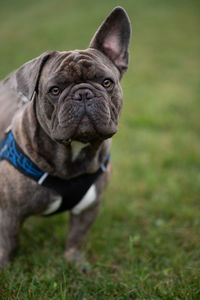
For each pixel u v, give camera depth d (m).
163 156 5.16
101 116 2.28
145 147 5.48
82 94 2.25
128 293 2.55
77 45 11.98
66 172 2.61
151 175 4.61
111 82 2.42
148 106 7.16
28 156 2.57
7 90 3.48
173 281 2.69
